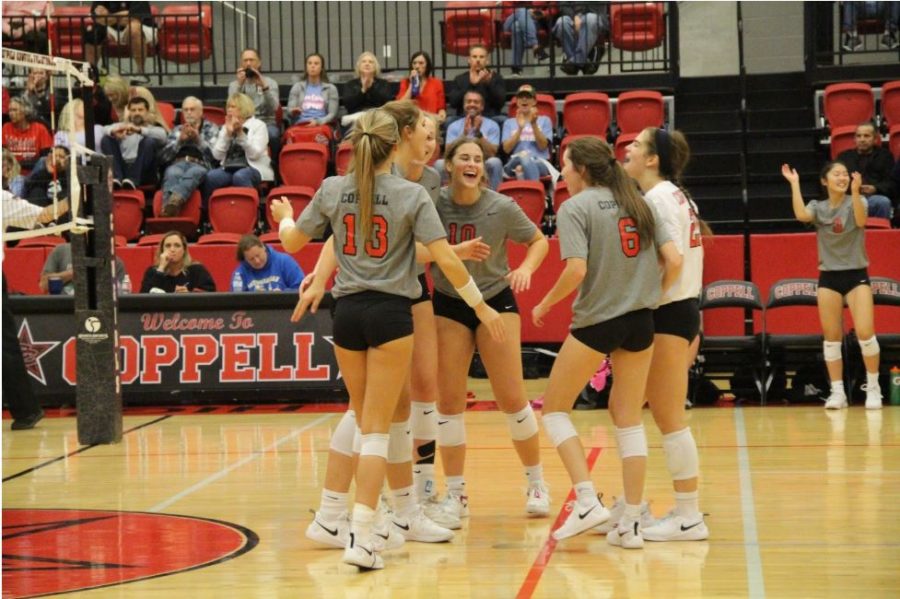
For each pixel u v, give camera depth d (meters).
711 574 5.14
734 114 17.95
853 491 7.09
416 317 6.32
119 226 15.41
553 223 15.23
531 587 4.99
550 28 18.42
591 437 9.69
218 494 7.44
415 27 21.47
